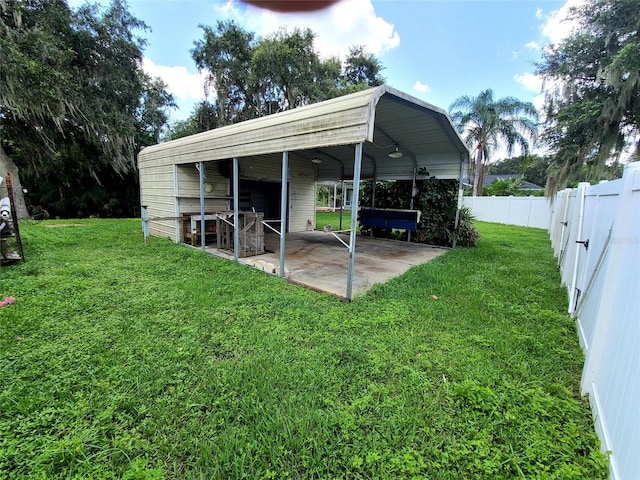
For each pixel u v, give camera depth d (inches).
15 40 382.0
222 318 131.3
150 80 647.1
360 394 84.0
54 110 428.5
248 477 61.1
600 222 124.0
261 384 87.3
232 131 220.2
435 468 62.7
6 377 89.0
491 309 144.3
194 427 72.5
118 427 72.5
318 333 118.0
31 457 64.2
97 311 136.7
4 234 213.2
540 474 60.9
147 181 362.0
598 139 380.8
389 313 136.7
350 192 940.0
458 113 705.6
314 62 642.8
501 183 847.7
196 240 303.7
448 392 84.3
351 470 62.4
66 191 630.5
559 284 187.0
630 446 55.7
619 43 369.7
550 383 89.9
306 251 293.7
